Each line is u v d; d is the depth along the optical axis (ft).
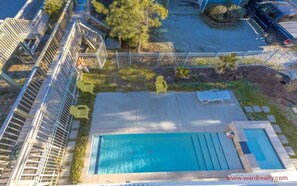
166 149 30.22
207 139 31.37
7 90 34.63
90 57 39.04
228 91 37.32
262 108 35.19
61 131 28.73
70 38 36.27
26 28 36.47
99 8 39.40
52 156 25.96
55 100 28.71
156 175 27.09
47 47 31.83
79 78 37.32
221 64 38.88
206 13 55.01
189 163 28.99
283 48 47.78
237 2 55.16
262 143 30.14
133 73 39.55
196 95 36.47
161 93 36.50
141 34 39.91
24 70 37.88
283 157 28.48
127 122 32.30
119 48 43.96
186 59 40.32
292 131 32.53
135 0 35.29
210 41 48.32
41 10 41.75
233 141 31.17
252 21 54.85
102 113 33.17
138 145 30.42
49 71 29.89
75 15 43.70
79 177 26.16
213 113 34.19
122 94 36.09
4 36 32.07
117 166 28.27
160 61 41.34
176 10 56.44
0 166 21.94
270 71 41.63
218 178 27.12
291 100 36.88
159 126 32.09
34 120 23.50
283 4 48.96
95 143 30.25
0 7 48.34
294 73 41.24
